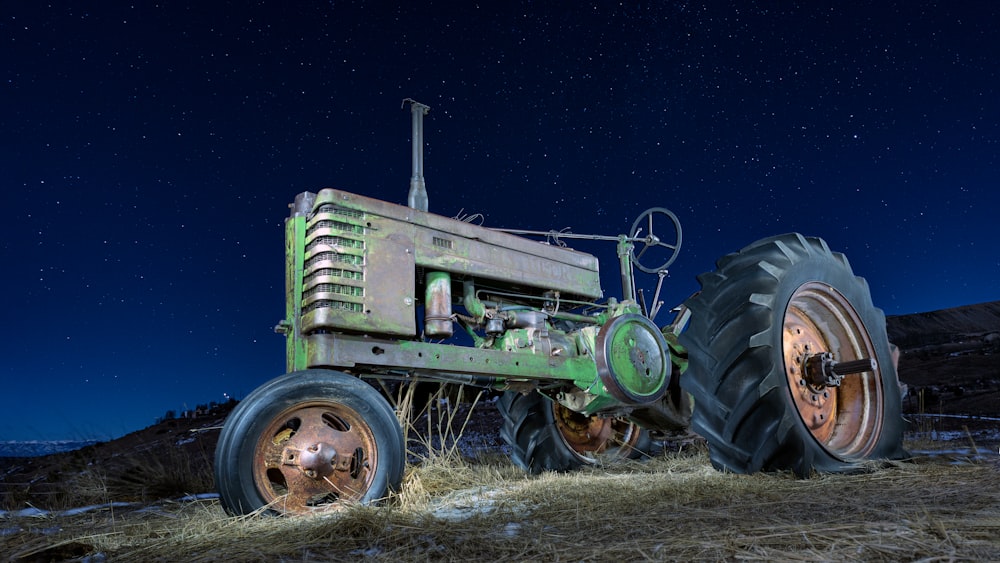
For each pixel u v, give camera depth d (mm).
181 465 4746
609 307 4430
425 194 3742
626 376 4031
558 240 4422
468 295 3768
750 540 1845
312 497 2773
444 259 3561
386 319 3188
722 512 2381
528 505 2756
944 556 1587
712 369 3686
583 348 4070
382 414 2963
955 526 1909
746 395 3562
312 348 3035
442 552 1943
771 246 3949
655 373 4191
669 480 3369
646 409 4520
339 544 2113
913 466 3588
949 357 13344
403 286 3305
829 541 1804
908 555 1625
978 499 2443
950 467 3473
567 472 4367
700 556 1714
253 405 2719
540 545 1958
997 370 11195
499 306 3930
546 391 4328
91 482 4352
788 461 3496
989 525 1894
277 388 2768
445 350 3402
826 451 3617
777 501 2613
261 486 2695
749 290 3744
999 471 3152
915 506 2336
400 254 3346
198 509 3094
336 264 3092
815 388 3910
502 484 3559
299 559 1940
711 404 3674
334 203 3168
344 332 3104
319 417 2861
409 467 3789
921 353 14398
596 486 3230
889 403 4172
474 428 8383
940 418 7430
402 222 3412
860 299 4293
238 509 2639
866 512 2271
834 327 4246
